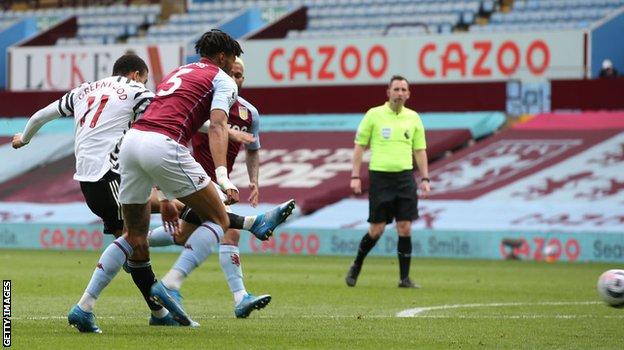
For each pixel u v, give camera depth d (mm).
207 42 17188
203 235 16703
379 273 35031
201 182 16219
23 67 70000
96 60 68250
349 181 54188
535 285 30000
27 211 55500
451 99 60875
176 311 16922
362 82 63094
